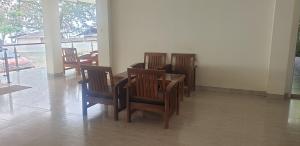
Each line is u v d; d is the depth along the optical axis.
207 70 5.16
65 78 6.49
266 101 4.42
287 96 4.66
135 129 3.25
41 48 8.49
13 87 5.50
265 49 4.61
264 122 3.45
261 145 2.79
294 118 3.60
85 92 3.70
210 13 4.89
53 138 2.98
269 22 4.48
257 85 4.81
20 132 3.15
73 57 6.85
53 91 5.16
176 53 5.23
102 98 3.62
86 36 9.84
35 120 3.55
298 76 5.74
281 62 4.43
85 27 9.85
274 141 2.89
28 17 8.03
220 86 5.12
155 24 5.44
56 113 3.85
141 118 3.65
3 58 6.89
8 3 7.50
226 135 3.05
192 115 3.74
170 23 5.29
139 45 5.72
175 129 3.24
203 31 5.02
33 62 8.40
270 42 4.52
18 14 7.81
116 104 3.50
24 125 3.37
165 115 3.24
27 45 7.95
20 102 4.40
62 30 8.97
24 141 2.90
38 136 3.04
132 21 5.68
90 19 9.94
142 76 3.22
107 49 5.97
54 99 4.59
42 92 5.09
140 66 4.99
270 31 4.50
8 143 2.85
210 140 2.91
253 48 4.70
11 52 7.46
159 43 5.49
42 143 2.86
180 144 2.82
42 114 3.80
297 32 4.38
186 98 4.66
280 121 3.49
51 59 6.62
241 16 4.67
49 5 6.39
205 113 3.83
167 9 5.25
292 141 2.89
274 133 3.10
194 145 2.79
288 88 4.62
